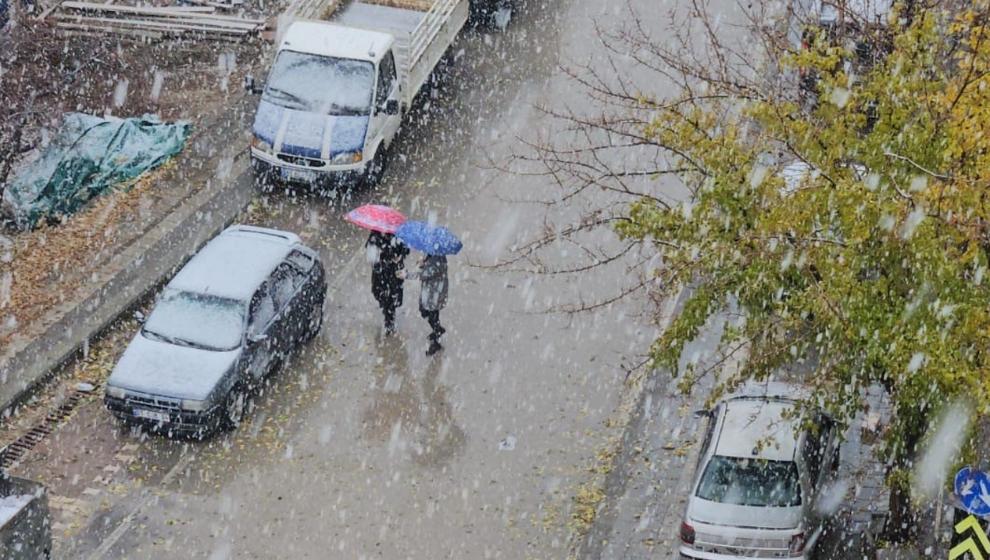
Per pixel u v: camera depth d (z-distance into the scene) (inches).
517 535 844.6
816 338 675.4
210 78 1338.6
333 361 1001.5
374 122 1181.7
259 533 836.0
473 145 1277.1
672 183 1216.2
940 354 609.6
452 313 1061.8
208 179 1194.0
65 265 1063.0
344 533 840.3
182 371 898.7
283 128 1160.8
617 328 1053.2
